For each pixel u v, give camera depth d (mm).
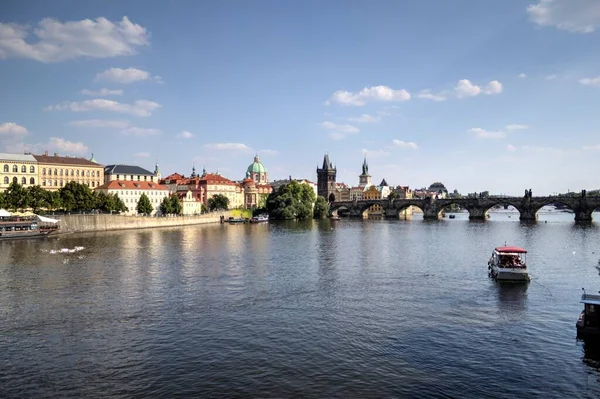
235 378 41250
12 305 65562
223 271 92625
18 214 186000
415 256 115812
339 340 50594
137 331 53906
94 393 38750
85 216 196500
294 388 39375
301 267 97750
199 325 56094
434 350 47688
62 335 52625
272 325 55969
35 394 38625
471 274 89000
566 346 48969
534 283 80312
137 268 96188
